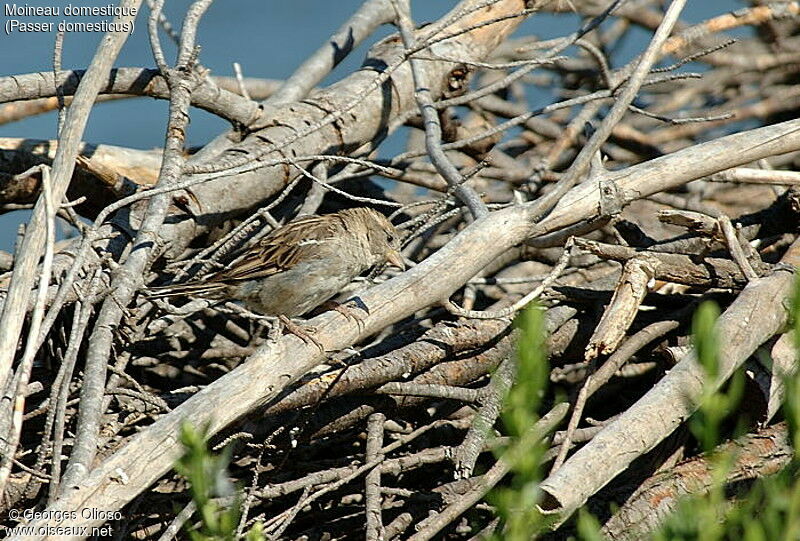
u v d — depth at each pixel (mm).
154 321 11398
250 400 8969
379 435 10438
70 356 9180
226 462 9078
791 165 15516
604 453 8508
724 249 11844
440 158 12086
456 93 15055
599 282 11805
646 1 17188
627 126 15875
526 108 16906
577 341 11328
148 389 11133
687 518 6164
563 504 8172
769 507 6574
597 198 10961
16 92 11938
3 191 12656
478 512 10219
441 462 10703
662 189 11211
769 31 16812
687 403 8898
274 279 11203
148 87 12711
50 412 9016
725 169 11398
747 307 9844
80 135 10234
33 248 9281
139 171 13781
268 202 13453
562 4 16812
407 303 9945
